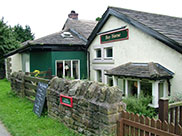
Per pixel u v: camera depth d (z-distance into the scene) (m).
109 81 10.66
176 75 6.77
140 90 7.29
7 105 7.04
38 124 5.05
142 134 3.22
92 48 12.04
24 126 4.93
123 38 9.38
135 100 5.99
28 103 7.23
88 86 4.29
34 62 11.87
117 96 3.67
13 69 14.84
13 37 17.89
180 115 4.22
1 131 4.75
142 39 8.22
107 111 3.49
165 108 3.26
